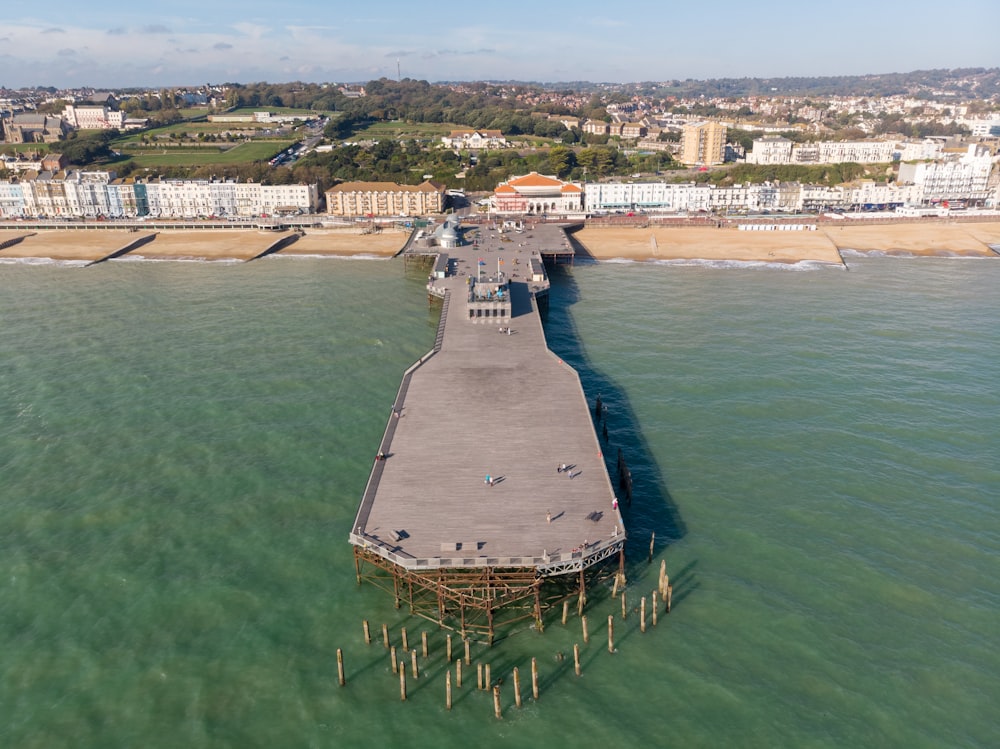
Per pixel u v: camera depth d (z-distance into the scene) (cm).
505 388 10900
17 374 12850
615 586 7444
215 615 7169
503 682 6444
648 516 8681
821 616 7138
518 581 7056
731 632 6950
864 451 10156
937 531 8406
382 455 8800
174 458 9981
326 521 8619
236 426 10881
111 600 7356
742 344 14338
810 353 13838
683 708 6150
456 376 11394
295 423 10969
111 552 8062
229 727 5991
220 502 8975
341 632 6988
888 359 13538
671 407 11500
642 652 6738
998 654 6688
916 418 11119
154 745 5834
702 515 8706
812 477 9500
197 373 12875
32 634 6931
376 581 7656
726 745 5816
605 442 10394
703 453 10100
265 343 14425
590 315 16388
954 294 18225
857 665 6569
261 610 7238
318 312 16538
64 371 12988
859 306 17075
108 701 6228
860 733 5912
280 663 6619
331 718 6081
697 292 18462
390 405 11581
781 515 8700
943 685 6359
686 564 7869
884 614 7169
